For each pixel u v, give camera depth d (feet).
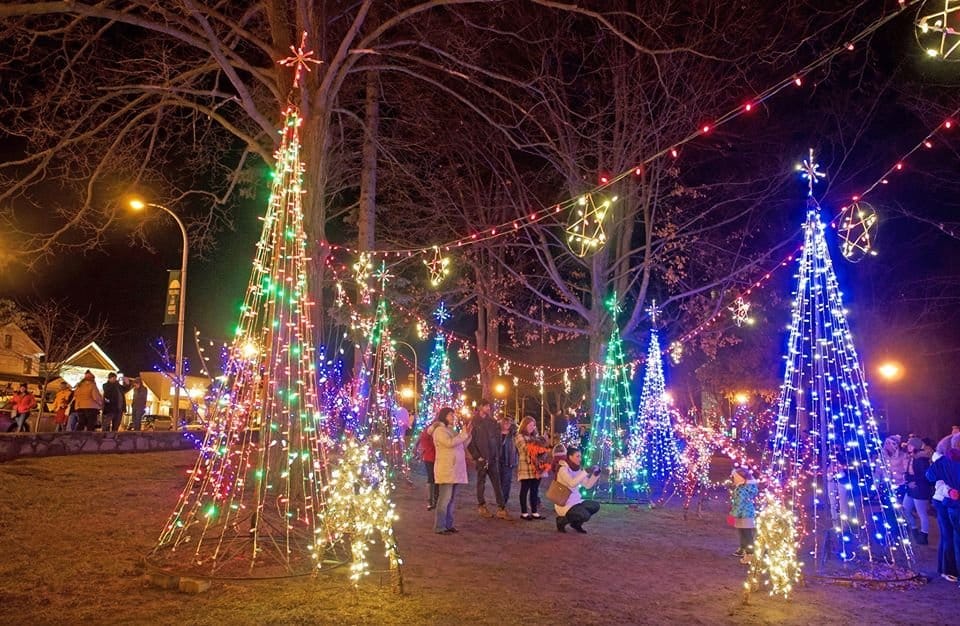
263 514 30.99
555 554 31.94
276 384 30.55
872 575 29.84
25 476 44.39
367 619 21.30
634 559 31.68
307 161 39.88
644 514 45.88
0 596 21.90
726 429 97.96
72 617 20.48
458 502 47.75
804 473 38.60
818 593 27.17
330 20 46.55
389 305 77.87
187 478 47.14
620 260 70.03
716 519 44.19
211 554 27.35
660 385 59.62
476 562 29.50
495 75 47.14
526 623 21.71
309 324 31.99
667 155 68.49
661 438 58.75
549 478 62.80
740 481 32.99
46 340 127.54
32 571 24.64
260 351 30.83
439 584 25.61
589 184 67.77
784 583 26.16
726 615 23.68
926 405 100.17
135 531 31.04
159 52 48.96
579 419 126.93
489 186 82.74
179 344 77.87
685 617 23.22
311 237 39.34
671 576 28.81
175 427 76.95
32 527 31.01
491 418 42.50
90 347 141.90
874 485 33.63
